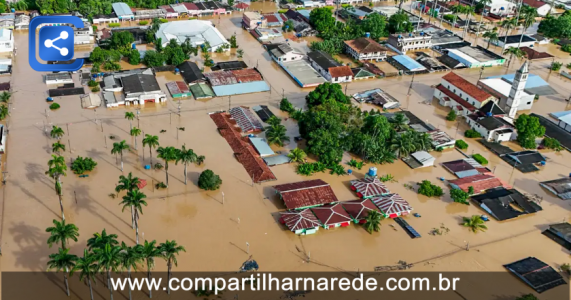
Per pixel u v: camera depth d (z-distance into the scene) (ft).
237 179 478.59
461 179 487.20
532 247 413.80
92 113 583.58
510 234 428.15
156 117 584.40
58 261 305.94
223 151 522.88
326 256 393.09
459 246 410.93
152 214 425.28
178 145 526.57
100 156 499.51
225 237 405.39
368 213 424.46
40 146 512.22
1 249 378.73
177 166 492.95
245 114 586.45
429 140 539.29
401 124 559.38
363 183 465.88
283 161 508.53
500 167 525.75
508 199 462.19
